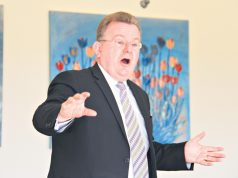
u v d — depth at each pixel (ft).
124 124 9.87
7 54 20.67
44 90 21.04
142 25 22.45
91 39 21.61
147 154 10.27
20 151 20.62
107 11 22.16
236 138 23.66
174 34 22.90
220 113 23.52
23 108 20.76
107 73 10.26
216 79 23.57
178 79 22.79
